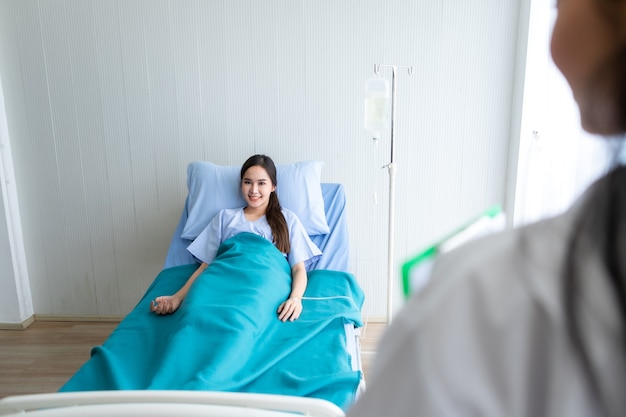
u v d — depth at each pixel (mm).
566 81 343
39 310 2773
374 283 2672
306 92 2443
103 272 2719
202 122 2502
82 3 2365
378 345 364
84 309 2770
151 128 2516
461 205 2549
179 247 2287
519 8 2293
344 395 1233
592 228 293
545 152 1880
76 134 2531
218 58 2418
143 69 2439
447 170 2510
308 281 2074
